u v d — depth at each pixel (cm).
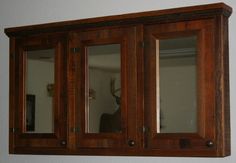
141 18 227
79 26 242
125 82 230
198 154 213
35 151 253
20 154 265
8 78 296
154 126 223
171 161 243
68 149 243
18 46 261
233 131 228
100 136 235
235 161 227
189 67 219
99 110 237
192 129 216
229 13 222
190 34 218
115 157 260
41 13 289
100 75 238
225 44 220
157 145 222
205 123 212
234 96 229
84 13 275
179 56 221
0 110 297
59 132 246
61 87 247
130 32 230
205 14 215
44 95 253
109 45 236
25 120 257
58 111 247
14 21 298
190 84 218
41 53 255
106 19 235
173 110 221
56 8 284
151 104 224
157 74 225
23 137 256
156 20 225
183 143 216
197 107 215
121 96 231
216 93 211
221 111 210
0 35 301
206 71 214
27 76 259
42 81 254
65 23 246
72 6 278
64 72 246
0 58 299
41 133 251
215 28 213
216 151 210
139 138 226
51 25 250
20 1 296
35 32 255
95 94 238
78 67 243
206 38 215
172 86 222
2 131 296
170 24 222
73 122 242
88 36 241
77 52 243
